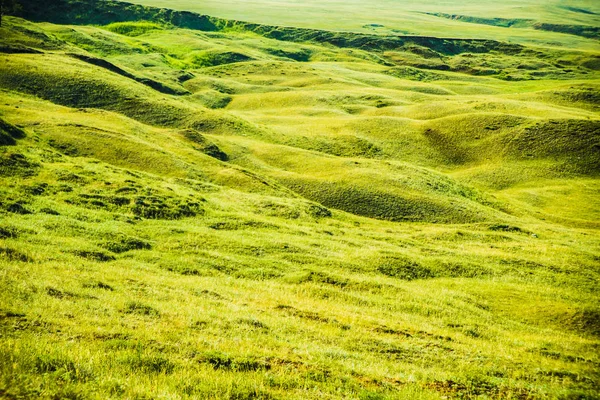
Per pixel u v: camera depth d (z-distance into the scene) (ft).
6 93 340.39
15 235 113.80
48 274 85.46
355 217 246.06
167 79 581.53
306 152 338.54
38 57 428.97
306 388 49.39
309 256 146.92
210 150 306.55
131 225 149.18
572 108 506.89
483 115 430.20
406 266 150.92
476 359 77.00
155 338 59.47
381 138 401.70
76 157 214.07
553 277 156.87
